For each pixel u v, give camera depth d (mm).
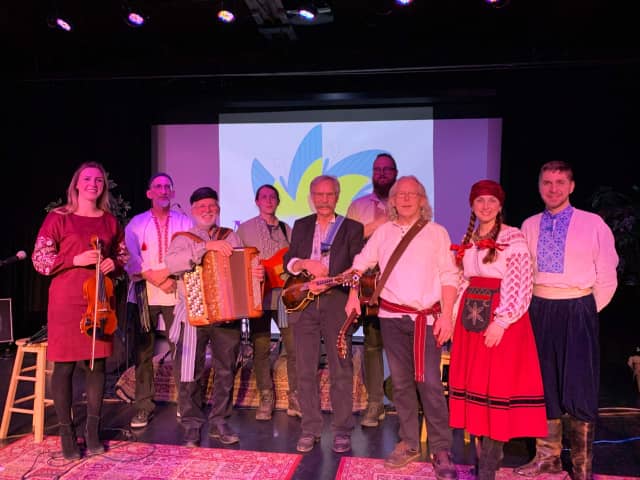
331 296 3285
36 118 7473
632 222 5500
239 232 4312
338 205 7457
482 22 6207
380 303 3100
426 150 7262
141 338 3830
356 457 3262
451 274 2924
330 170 7473
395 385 3088
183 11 5996
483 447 2689
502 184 6977
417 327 2949
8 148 7297
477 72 7008
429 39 6664
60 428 3146
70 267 3076
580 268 2865
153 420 3916
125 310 4312
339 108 7449
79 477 2957
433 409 2961
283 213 7582
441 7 5879
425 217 3105
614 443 3572
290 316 3369
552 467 3035
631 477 3037
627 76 6621
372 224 4523
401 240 3043
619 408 4320
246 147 7652
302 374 3381
